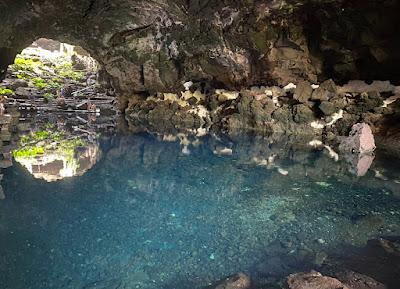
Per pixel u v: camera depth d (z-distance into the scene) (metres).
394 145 7.69
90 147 7.78
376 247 3.76
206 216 4.40
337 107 8.79
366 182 5.71
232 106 10.61
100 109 12.72
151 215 4.37
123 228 4.02
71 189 5.17
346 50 8.75
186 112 11.16
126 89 12.31
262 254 3.59
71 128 9.79
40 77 15.10
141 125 10.59
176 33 10.20
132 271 3.24
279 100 9.97
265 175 6.06
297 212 4.57
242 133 9.58
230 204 4.78
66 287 2.97
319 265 3.41
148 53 11.00
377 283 3.11
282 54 9.55
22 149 7.31
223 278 3.18
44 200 4.73
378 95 8.39
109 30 10.07
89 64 17.30
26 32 8.72
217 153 7.52
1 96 10.70
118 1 8.66
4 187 5.12
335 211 4.61
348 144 7.68
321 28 8.69
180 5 8.78
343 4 7.86
